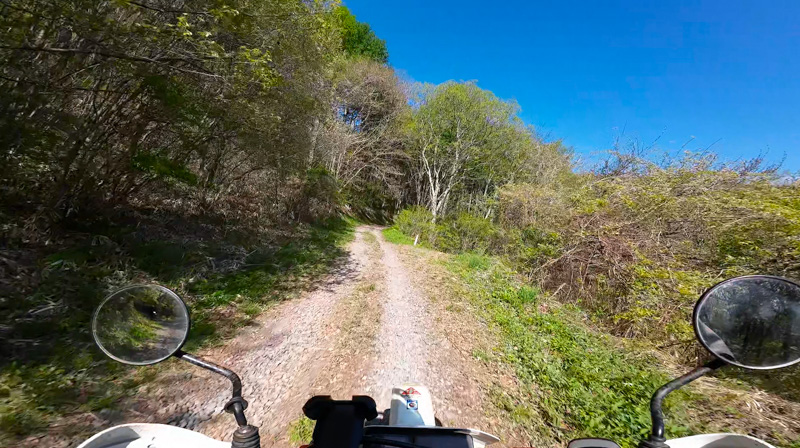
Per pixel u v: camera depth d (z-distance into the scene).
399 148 36.34
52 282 6.23
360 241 20.39
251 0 7.94
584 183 14.49
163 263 8.41
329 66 14.23
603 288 9.81
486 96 31.19
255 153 13.03
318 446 1.49
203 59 7.11
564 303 10.63
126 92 8.05
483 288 11.06
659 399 1.55
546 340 7.07
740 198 8.30
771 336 1.60
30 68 6.19
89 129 7.93
